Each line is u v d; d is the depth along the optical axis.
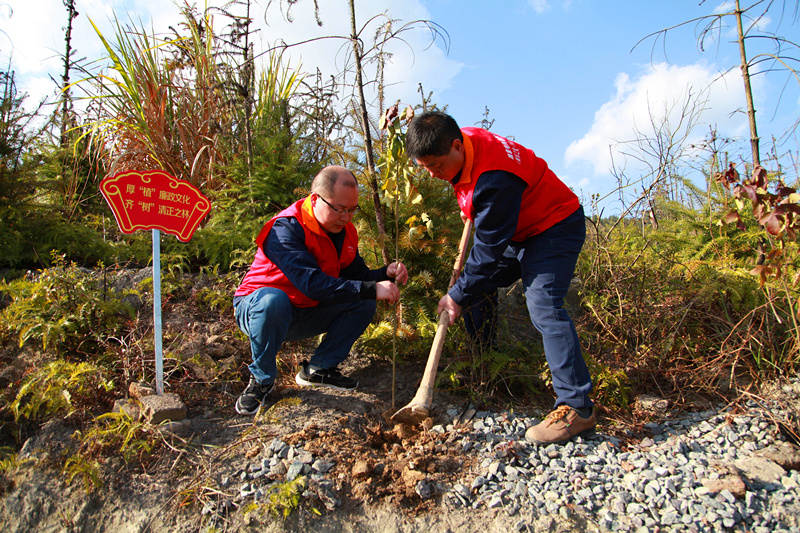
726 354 2.99
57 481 2.21
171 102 5.13
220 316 3.48
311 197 2.78
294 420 2.59
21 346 2.84
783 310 3.15
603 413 2.87
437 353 2.64
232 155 4.86
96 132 5.02
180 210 2.67
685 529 1.99
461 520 2.10
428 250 3.26
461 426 2.70
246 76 4.85
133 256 3.98
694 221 4.43
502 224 2.47
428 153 2.48
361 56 3.20
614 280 3.51
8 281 3.49
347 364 3.35
